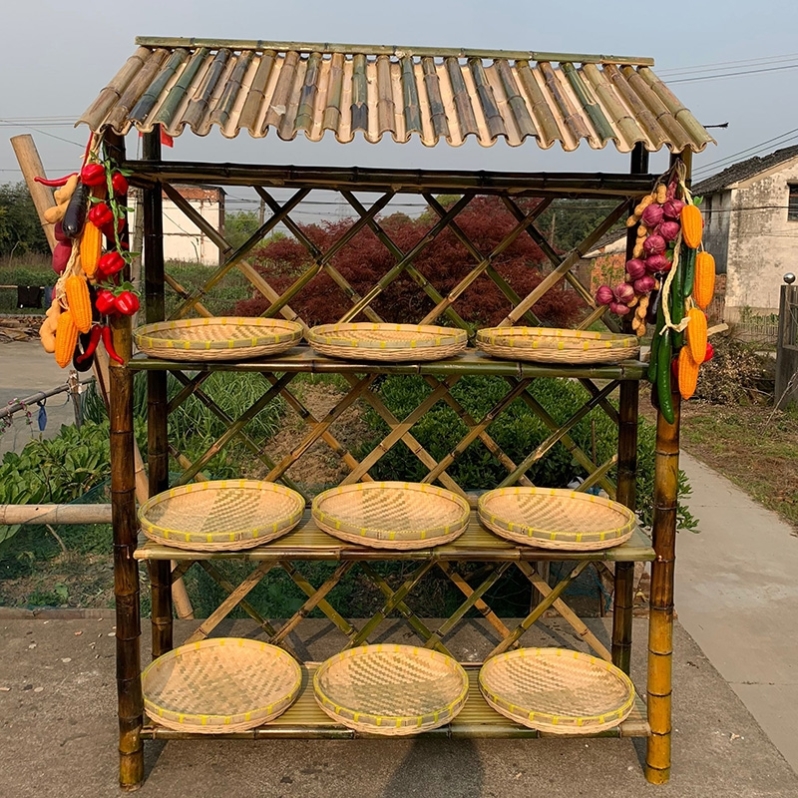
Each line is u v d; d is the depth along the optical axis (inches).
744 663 127.0
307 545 89.7
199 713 89.0
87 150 79.4
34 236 978.7
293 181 95.0
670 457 87.4
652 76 93.6
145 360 86.7
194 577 145.2
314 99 86.6
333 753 96.0
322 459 227.1
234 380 260.8
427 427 153.9
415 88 89.4
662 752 90.5
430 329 106.9
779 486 233.0
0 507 130.6
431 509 103.6
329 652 120.6
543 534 88.5
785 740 106.2
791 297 344.5
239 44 95.1
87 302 78.8
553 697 94.8
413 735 88.1
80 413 204.8
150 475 107.0
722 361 374.0
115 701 106.0
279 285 283.9
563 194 104.7
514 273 252.7
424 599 142.3
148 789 88.9
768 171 698.2
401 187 98.8
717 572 164.7
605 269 657.0
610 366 89.2
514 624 130.3
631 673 114.5
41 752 95.0
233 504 102.4
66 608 132.6
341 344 86.8
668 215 83.0
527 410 173.2
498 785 90.5
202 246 909.8
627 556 88.0
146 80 85.7
